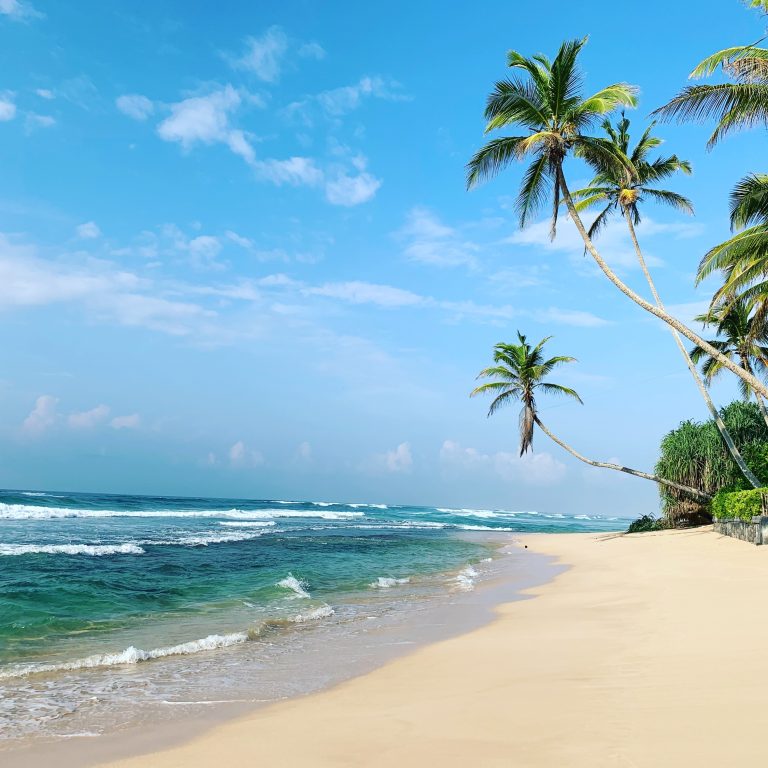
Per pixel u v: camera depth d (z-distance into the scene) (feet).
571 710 15.79
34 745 16.17
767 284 65.36
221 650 28.35
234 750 15.10
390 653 27.30
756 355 92.53
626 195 87.30
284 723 17.20
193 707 19.61
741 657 20.20
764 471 86.94
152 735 16.85
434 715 16.57
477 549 98.17
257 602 42.39
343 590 49.57
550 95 65.92
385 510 383.65
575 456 108.06
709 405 87.76
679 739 12.85
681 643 23.66
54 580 44.52
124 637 30.89
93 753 15.51
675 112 55.16
